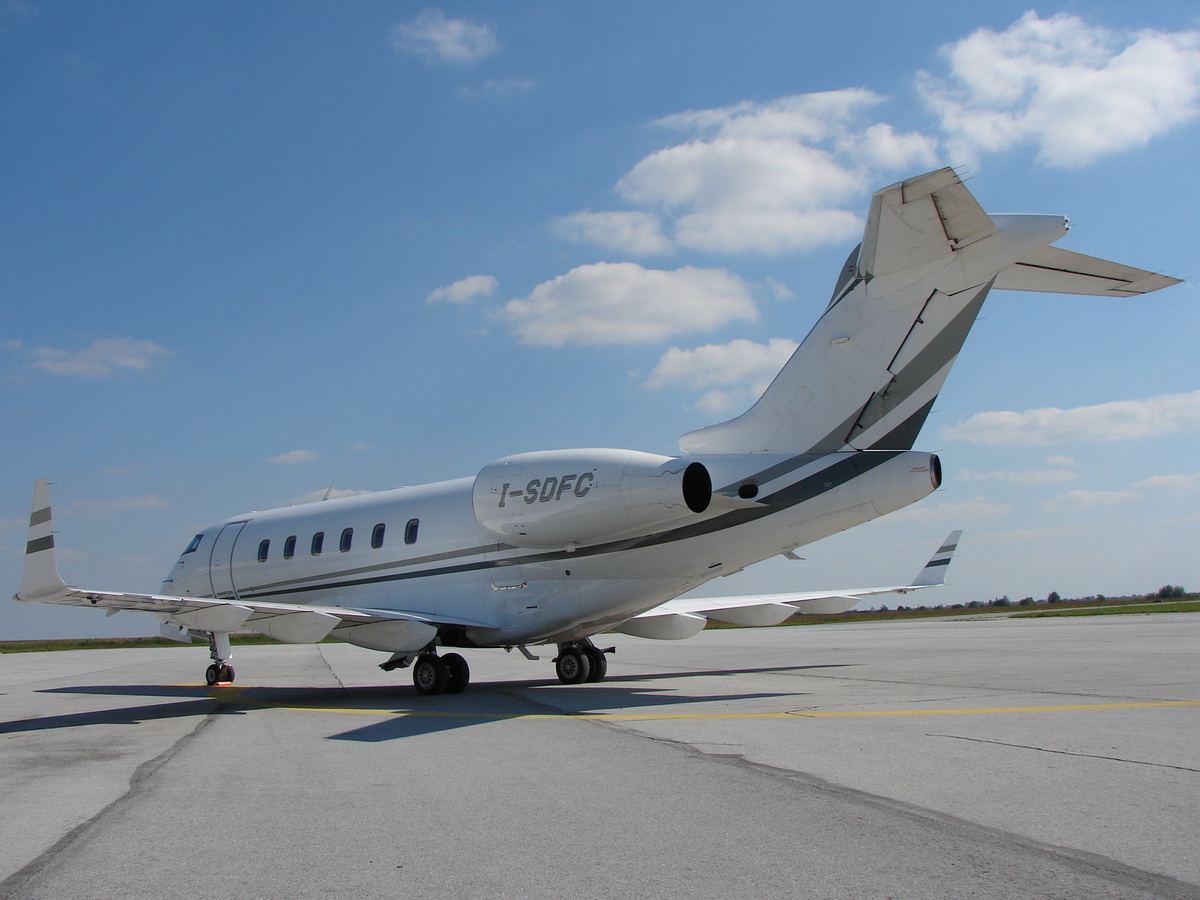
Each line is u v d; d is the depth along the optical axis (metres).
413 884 4.14
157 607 12.55
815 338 11.88
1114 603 103.31
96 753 8.47
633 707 11.16
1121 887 3.89
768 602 17.42
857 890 3.90
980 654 19.45
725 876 4.14
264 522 18.56
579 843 4.75
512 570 14.10
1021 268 10.70
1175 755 6.91
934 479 10.99
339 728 9.92
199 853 4.75
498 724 9.77
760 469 11.92
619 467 12.09
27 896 4.08
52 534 11.86
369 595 16.02
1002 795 5.63
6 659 31.69
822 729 8.57
